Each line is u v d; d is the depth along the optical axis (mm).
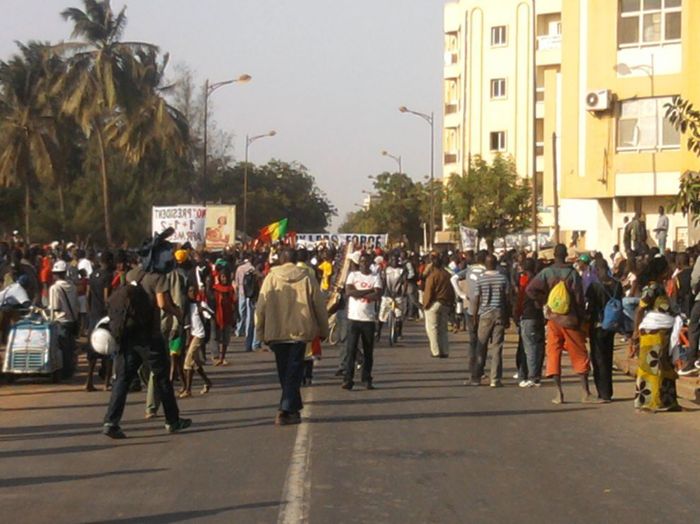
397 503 8656
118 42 50281
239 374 18703
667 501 8812
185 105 68250
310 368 16922
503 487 9297
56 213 58562
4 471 10086
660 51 34906
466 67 65938
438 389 16594
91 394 16000
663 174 34875
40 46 54938
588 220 48312
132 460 10625
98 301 16281
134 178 60375
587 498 8898
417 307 33031
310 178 115188
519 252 31891
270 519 8117
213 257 26766
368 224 101125
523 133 64188
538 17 63969
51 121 55562
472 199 49719
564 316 14805
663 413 13953
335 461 10453
